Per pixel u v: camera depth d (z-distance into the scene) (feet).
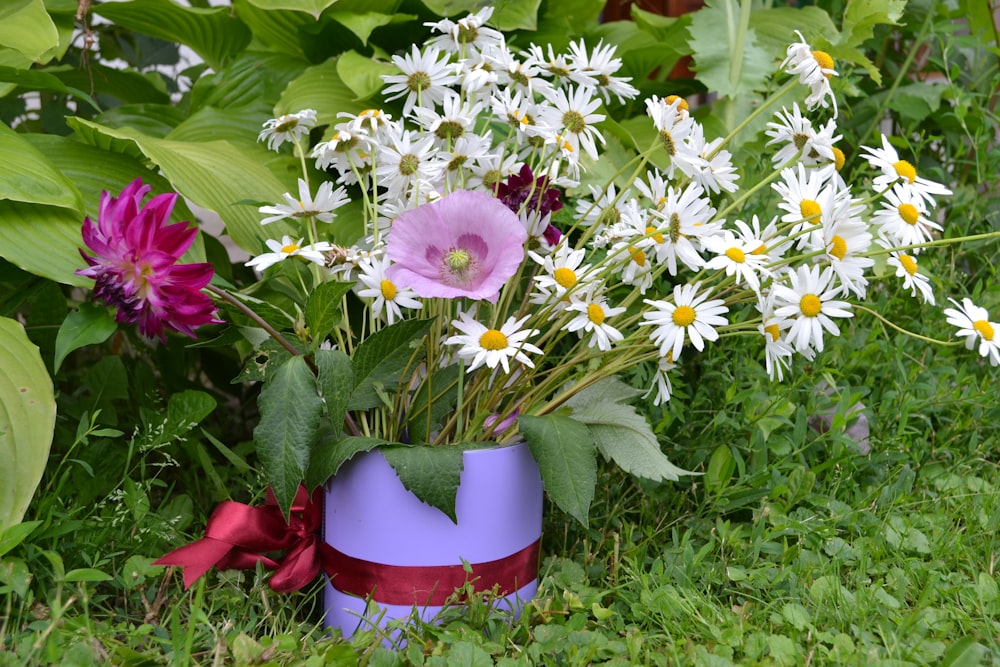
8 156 3.82
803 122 3.84
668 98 3.75
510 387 3.76
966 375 5.48
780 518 4.36
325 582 3.85
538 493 3.83
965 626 3.58
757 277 3.46
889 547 4.21
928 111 6.63
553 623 3.65
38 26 4.57
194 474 4.88
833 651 3.30
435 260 3.32
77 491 4.39
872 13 5.98
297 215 3.78
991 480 5.09
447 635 3.42
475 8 5.68
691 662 3.30
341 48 6.04
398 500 3.49
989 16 7.13
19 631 3.34
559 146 3.71
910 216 3.67
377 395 3.66
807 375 4.88
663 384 3.94
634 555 4.14
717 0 6.11
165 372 5.45
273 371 3.49
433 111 3.80
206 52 6.63
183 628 3.55
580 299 3.63
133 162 4.58
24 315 6.11
